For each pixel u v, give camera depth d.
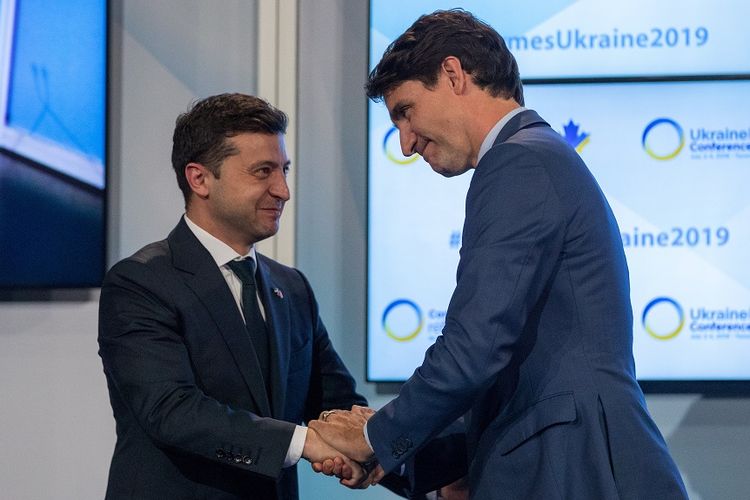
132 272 2.27
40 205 3.52
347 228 3.62
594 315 2.01
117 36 3.60
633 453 1.94
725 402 3.52
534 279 1.97
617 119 3.51
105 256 3.51
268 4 3.55
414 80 2.13
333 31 3.62
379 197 3.54
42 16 3.51
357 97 3.62
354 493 3.61
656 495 1.93
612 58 3.53
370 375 3.53
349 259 3.62
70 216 3.51
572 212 2.00
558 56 3.53
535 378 2.01
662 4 3.52
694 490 3.53
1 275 3.52
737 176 3.48
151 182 3.59
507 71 2.15
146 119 3.59
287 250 3.54
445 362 1.98
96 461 3.58
